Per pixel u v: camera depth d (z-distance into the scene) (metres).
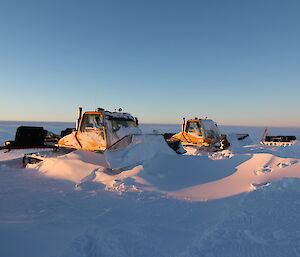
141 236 2.46
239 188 4.00
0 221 2.78
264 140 16.70
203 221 2.88
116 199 3.78
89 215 3.10
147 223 2.83
